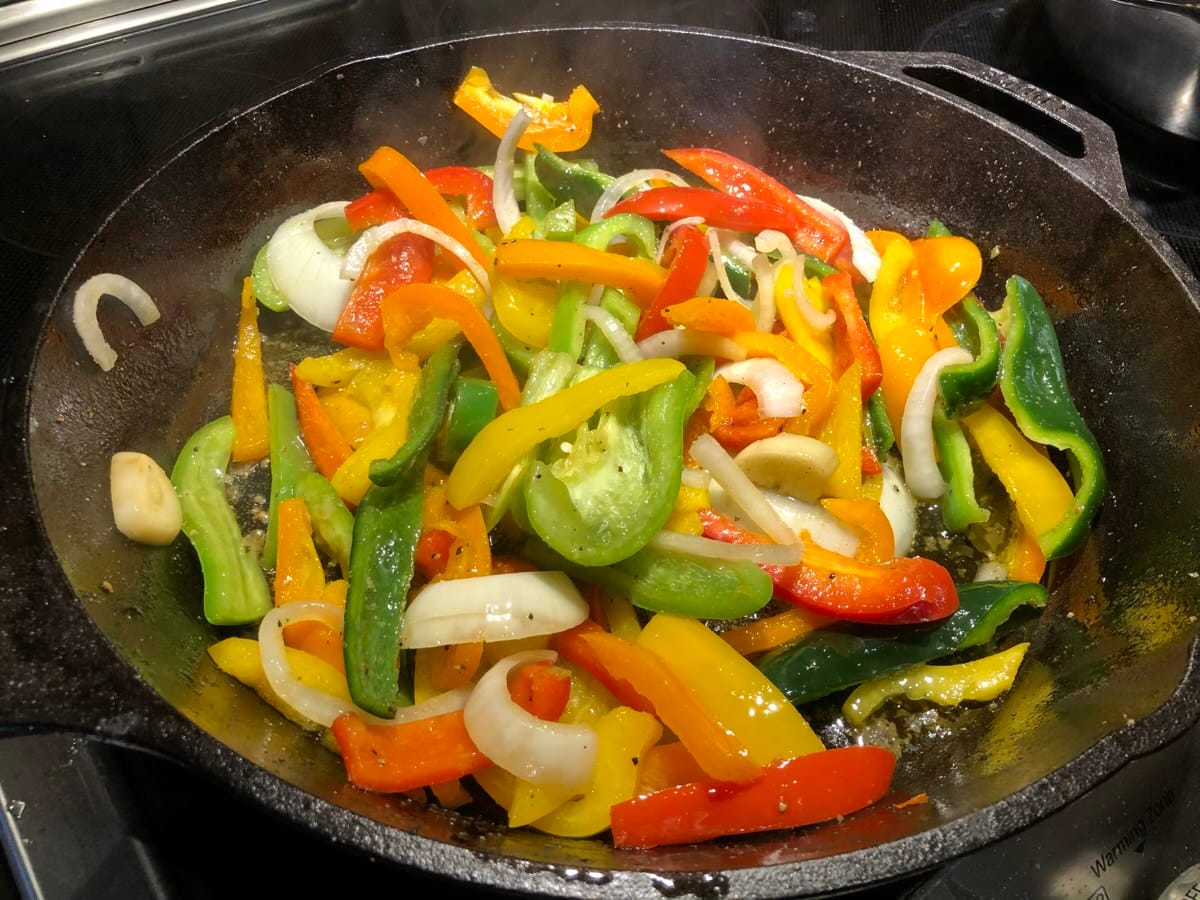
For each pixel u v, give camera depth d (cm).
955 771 22
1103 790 23
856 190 35
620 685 22
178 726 18
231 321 31
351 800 20
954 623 24
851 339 28
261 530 27
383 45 41
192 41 40
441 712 22
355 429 29
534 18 42
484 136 36
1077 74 39
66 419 24
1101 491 26
